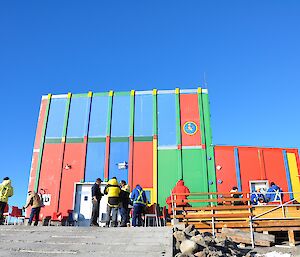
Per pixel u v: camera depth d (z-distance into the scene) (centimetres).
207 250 791
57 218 1659
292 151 1852
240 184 1783
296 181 1792
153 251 753
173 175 1822
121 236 867
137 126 1934
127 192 1172
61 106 2022
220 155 1841
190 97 1984
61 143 1931
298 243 1140
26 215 1783
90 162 1881
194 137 1891
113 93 2025
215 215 1175
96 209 1135
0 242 841
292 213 1211
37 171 1881
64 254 745
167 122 1933
